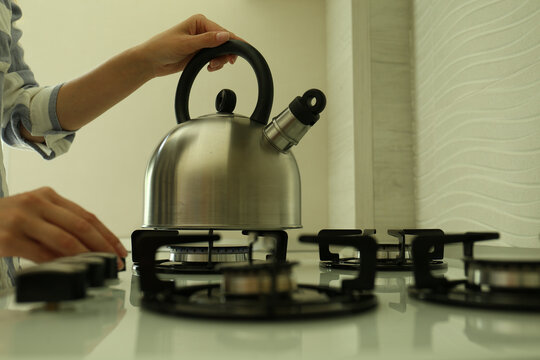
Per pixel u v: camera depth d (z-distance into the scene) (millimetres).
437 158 1033
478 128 857
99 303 345
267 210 521
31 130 804
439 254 637
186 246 625
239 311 277
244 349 211
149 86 1570
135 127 1563
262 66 574
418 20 1144
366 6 1196
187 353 204
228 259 613
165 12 1582
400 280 506
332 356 200
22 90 810
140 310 314
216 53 604
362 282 354
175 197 521
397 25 1201
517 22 748
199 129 548
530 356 200
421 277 369
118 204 1552
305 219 1533
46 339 229
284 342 225
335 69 1435
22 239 397
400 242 613
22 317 288
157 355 200
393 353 205
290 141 538
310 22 1596
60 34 1564
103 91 776
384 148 1179
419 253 373
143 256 369
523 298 307
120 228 1547
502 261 322
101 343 222
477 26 860
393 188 1173
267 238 546
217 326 261
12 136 847
